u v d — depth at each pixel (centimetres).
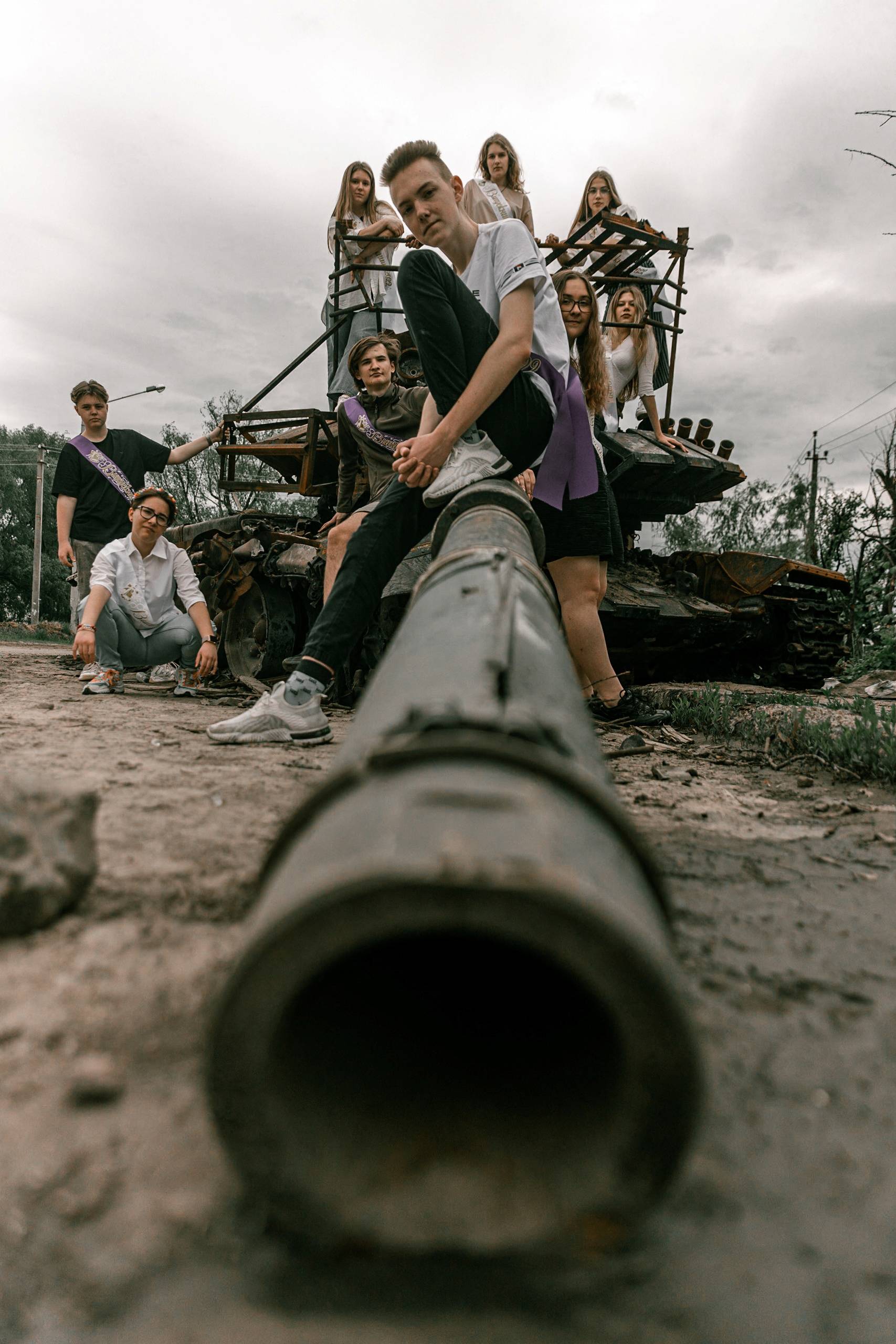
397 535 419
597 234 787
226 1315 100
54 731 455
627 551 860
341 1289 104
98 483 874
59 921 195
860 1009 176
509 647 158
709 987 183
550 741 131
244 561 842
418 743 121
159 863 231
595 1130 100
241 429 911
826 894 249
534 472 443
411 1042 116
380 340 626
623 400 816
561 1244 94
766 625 859
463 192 432
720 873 265
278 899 98
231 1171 121
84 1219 112
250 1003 92
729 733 579
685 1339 98
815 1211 119
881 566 1409
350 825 106
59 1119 130
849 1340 98
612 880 101
